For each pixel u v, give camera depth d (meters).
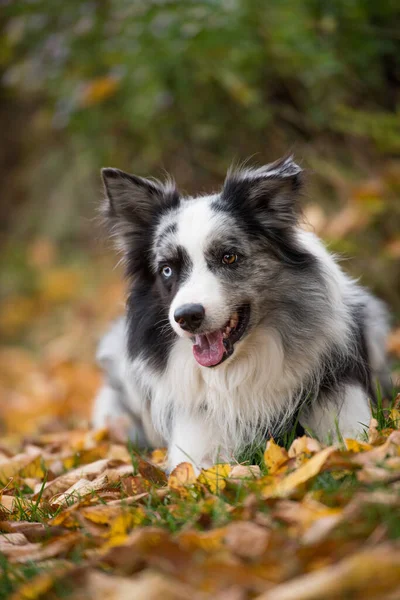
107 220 4.66
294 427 4.04
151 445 5.21
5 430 7.61
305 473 3.14
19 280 11.43
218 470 3.55
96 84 7.67
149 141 8.83
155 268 4.32
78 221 11.35
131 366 4.56
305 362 4.14
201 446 4.23
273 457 3.61
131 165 9.13
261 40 7.48
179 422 4.32
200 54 7.65
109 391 5.69
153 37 7.63
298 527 2.77
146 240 4.45
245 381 4.18
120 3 7.77
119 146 9.16
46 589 2.64
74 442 5.73
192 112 8.27
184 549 2.64
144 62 7.80
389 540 2.53
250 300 4.09
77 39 8.27
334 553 2.52
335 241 6.67
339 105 7.53
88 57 8.38
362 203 6.82
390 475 2.98
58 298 10.87
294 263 4.22
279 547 2.60
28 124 12.12
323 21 7.04
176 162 8.73
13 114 12.46
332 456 3.20
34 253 11.46
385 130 7.32
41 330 10.58
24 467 4.83
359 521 2.68
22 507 3.80
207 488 3.48
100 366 5.78
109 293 10.20
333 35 7.28
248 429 4.21
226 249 4.07
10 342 10.69
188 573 2.50
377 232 7.34
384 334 5.09
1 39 8.78
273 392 4.19
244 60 7.56
